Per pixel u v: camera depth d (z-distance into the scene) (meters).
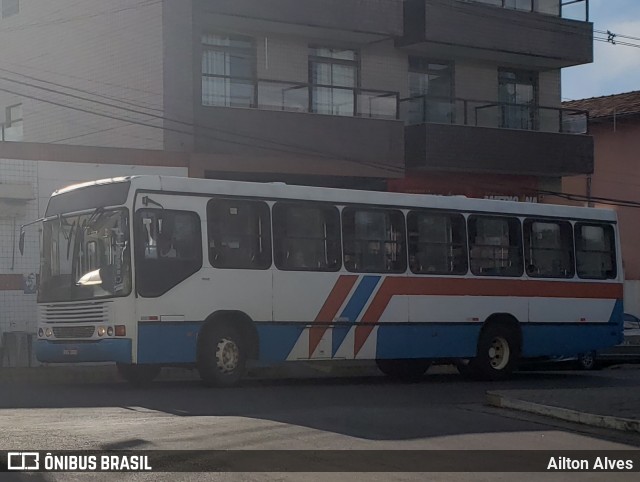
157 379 19.89
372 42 29.16
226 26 26.73
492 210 20.50
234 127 25.86
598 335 21.92
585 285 21.77
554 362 25.98
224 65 26.97
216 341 16.77
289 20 26.56
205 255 16.61
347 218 18.44
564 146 31.77
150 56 26.62
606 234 22.34
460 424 13.16
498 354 20.47
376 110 28.42
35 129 31.25
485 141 30.08
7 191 21.86
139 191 16.11
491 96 32.12
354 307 18.34
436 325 19.42
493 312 20.28
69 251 16.80
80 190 16.94
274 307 17.36
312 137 26.95
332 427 12.35
